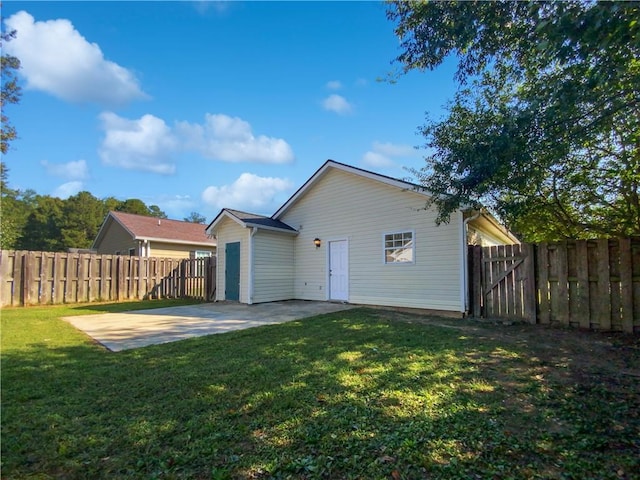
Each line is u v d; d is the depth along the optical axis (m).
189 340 6.02
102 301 12.70
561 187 7.51
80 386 3.80
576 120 4.54
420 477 2.21
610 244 6.64
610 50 3.49
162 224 21.30
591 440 2.63
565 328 6.92
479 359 4.79
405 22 5.46
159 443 2.63
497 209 7.55
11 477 2.25
